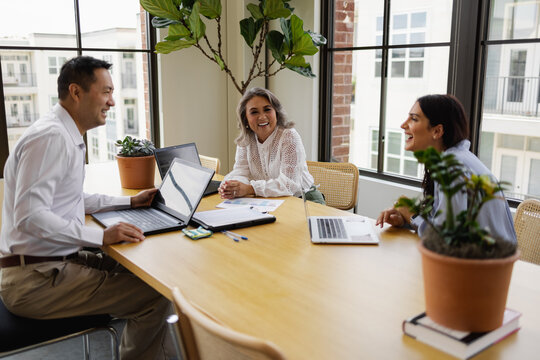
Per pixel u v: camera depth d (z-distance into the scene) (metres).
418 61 3.65
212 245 1.82
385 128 3.98
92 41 4.08
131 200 2.32
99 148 4.29
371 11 3.91
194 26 3.64
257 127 2.78
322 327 1.21
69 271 1.86
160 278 1.51
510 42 3.09
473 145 3.38
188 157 2.91
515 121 3.16
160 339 2.06
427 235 1.12
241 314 1.28
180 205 2.13
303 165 2.83
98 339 2.72
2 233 1.88
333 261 1.64
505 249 1.04
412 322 1.15
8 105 3.77
